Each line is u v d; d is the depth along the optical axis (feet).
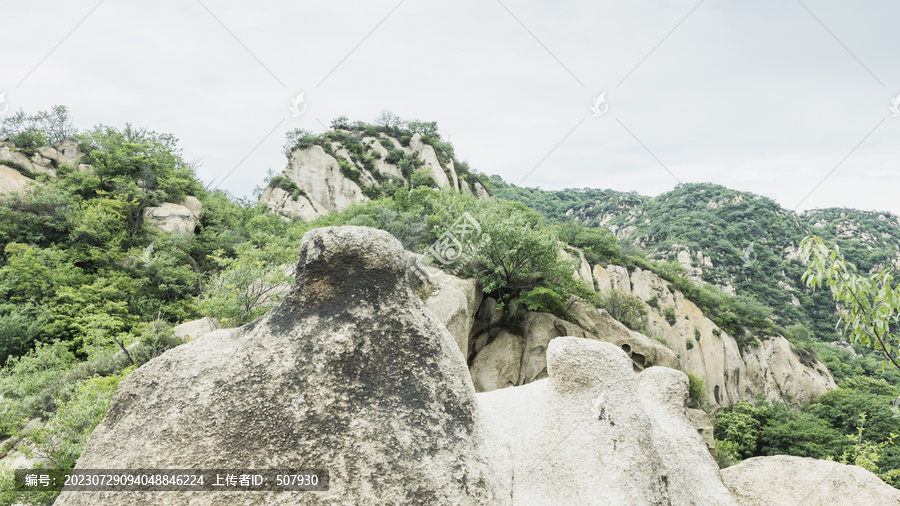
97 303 73.77
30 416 39.01
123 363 44.50
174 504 9.88
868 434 114.01
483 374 72.33
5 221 88.69
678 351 139.95
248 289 53.42
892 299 14.40
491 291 78.79
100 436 11.16
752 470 16.21
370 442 11.14
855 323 15.40
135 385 11.82
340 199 193.47
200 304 49.96
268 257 58.90
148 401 11.48
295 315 12.85
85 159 116.88
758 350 153.69
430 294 59.36
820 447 107.55
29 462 30.73
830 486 15.05
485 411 14.02
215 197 147.54
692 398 91.40
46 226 90.79
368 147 221.25
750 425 118.11
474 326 78.38
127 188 106.01
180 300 82.99
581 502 11.59
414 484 10.90
